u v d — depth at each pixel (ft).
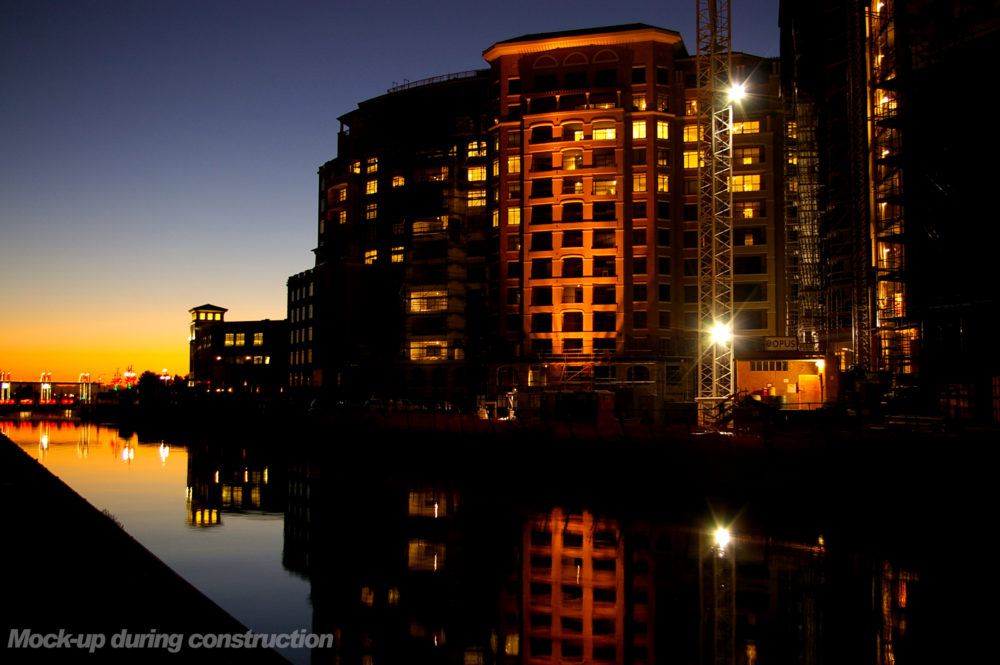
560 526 157.99
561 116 352.49
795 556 128.16
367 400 374.84
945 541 133.90
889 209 226.99
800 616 98.43
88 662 44.04
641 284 343.46
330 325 434.30
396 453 267.80
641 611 102.99
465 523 163.43
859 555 127.44
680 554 131.85
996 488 128.57
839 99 338.13
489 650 89.61
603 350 339.16
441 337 384.88
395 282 420.36
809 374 236.43
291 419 345.31
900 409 186.09
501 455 227.20
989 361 164.66
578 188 349.82
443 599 109.09
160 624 53.11
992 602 102.53
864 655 84.69
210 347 597.11
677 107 354.13
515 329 357.20
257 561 130.41
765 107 341.62
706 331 277.64
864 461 147.23
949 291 174.60
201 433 444.14
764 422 168.66
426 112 438.81
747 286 334.65
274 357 569.23
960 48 173.99
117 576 65.57
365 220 439.63
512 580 118.52
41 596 58.34
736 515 165.58
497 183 377.50
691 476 179.11
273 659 47.42
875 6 239.50
